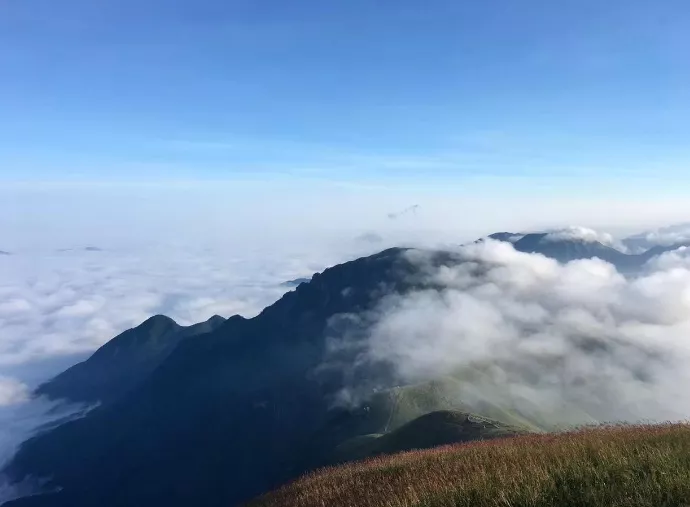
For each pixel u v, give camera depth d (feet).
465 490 41.04
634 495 34.94
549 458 47.65
